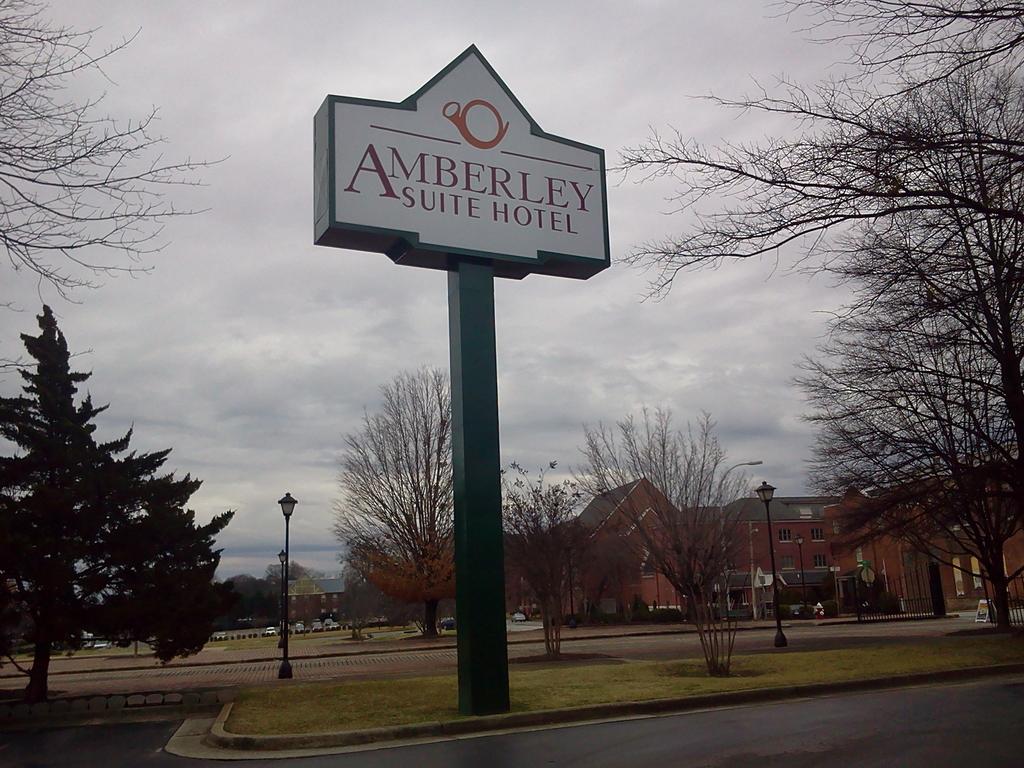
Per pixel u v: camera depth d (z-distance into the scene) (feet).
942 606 136.87
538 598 80.33
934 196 21.52
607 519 96.43
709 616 56.65
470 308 45.09
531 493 90.84
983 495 67.26
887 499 75.51
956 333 41.55
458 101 47.34
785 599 193.26
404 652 102.89
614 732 35.88
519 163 48.19
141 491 56.95
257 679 73.67
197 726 45.68
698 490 66.33
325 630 259.60
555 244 48.19
